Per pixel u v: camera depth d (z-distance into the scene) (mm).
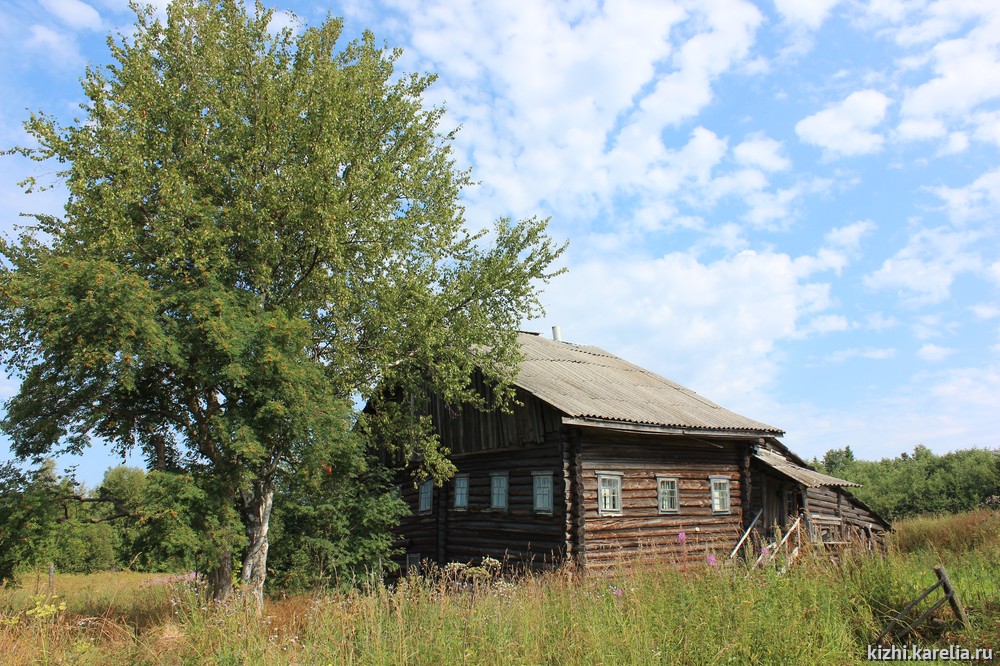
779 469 22406
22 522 11883
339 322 15008
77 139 13117
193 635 7352
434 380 16953
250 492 13930
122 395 13211
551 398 16719
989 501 31781
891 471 60406
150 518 11312
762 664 6938
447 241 16281
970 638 8070
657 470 19078
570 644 6992
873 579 9516
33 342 11773
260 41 15375
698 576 9172
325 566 16516
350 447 14648
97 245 12070
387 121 16516
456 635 6984
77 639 8297
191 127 14562
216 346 11594
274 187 14047
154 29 15086
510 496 18656
